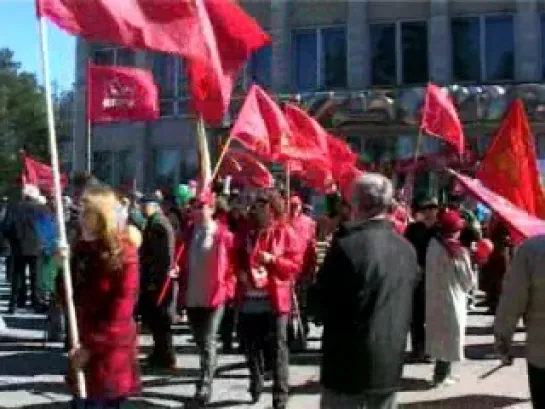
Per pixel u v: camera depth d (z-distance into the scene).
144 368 10.29
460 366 10.59
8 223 14.95
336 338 4.90
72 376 5.35
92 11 6.41
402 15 29.34
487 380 9.76
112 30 6.50
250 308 8.14
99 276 5.23
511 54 28.48
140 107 11.96
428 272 9.47
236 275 8.21
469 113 25.83
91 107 12.02
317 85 30.16
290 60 30.38
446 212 9.51
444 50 28.73
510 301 5.36
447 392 9.14
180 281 8.70
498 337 5.45
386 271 4.90
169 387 9.30
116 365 5.29
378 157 27.08
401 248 5.04
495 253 13.90
